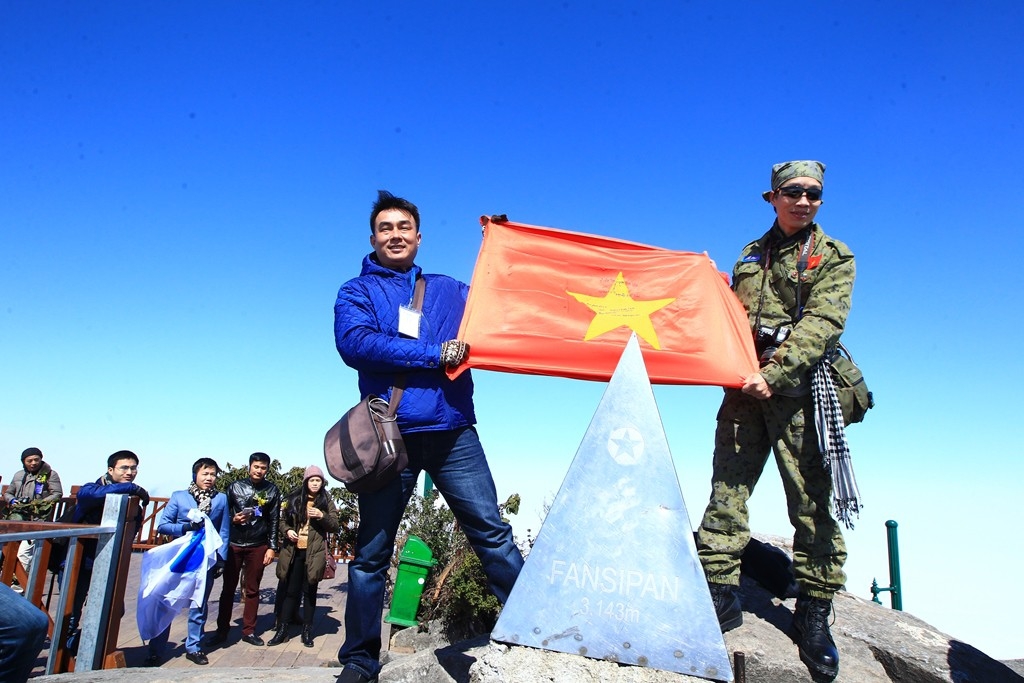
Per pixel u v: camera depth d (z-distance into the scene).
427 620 8.76
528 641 2.85
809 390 3.35
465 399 3.33
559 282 3.74
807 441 3.36
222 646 8.15
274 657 7.74
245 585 8.45
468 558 8.79
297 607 8.55
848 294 3.35
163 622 7.07
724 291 3.70
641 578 2.88
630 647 2.79
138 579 11.66
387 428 3.07
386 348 3.12
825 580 3.36
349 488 3.07
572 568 2.92
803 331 3.27
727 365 3.47
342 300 3.32
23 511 9.13
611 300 3.72
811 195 3.37
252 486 8.59
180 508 7.48
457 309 3.58
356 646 3.11
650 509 2.97
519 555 3.30
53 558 6.86
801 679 3.26
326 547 8.65
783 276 3.50
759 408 3.53
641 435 3.07
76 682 3.69
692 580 2.86
